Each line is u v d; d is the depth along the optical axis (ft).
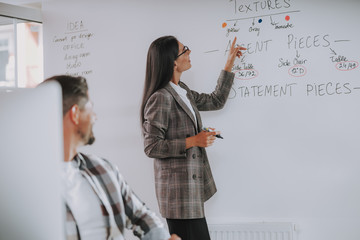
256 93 9.35
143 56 10.38
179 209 8.16
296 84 9.10
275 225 8.96
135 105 10.43
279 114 9.20
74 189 3.95
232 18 9.57
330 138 8.89
